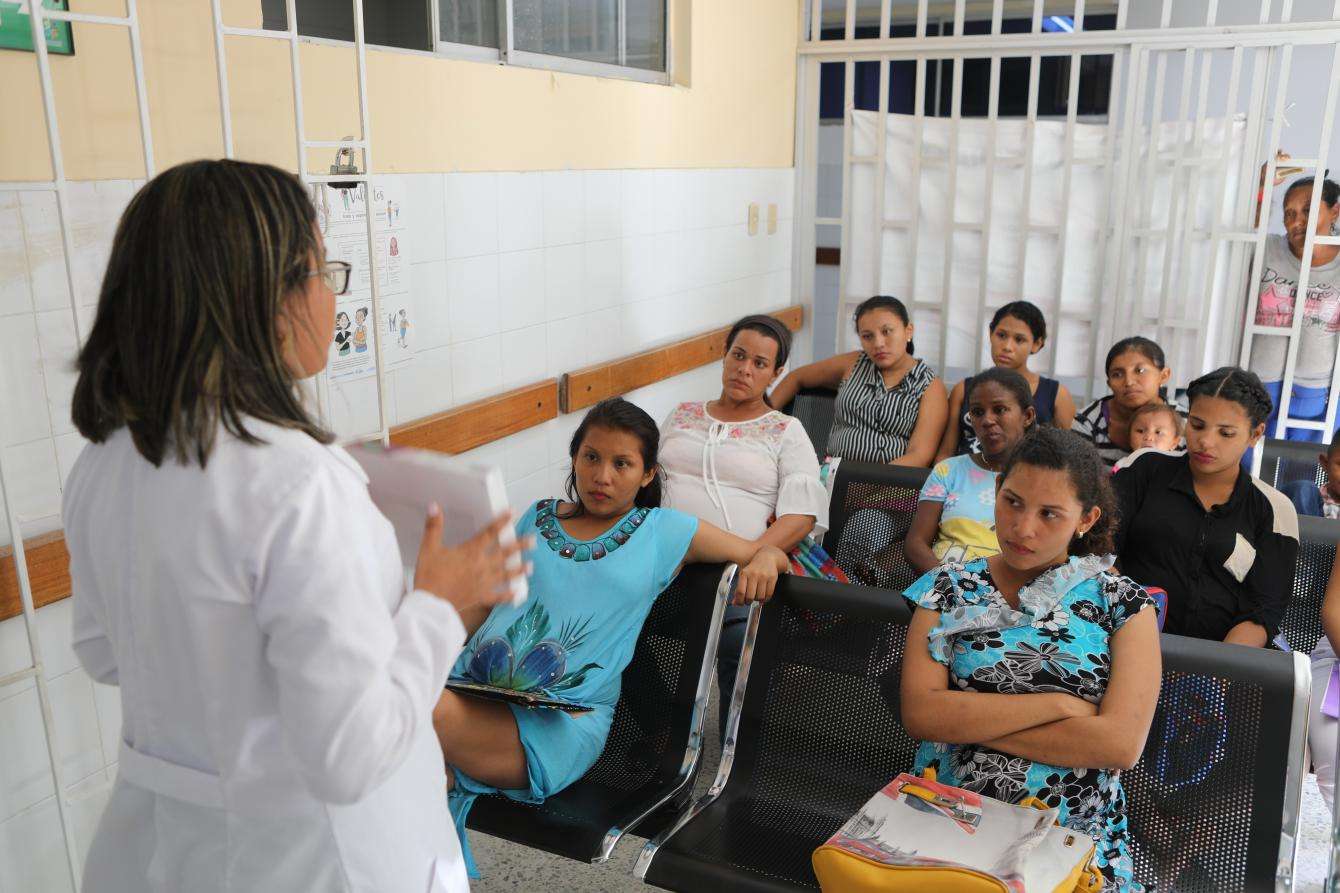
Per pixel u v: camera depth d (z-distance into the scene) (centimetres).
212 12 210
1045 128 484
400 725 105
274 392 107
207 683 107
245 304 103
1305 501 288
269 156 250
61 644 215
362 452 129
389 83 285
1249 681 171
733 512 289
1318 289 446
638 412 214
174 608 106
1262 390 229
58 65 201
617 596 205
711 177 461
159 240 101
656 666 212
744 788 201
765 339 295
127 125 216
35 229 202
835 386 416
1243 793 169
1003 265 509
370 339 287
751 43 480
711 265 472
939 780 179
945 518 276
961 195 509
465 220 321
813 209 544
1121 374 338
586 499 213
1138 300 481
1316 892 230
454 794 191
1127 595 171
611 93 384
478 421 329
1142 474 243
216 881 115
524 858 249
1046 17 555
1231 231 455
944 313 522
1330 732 229
